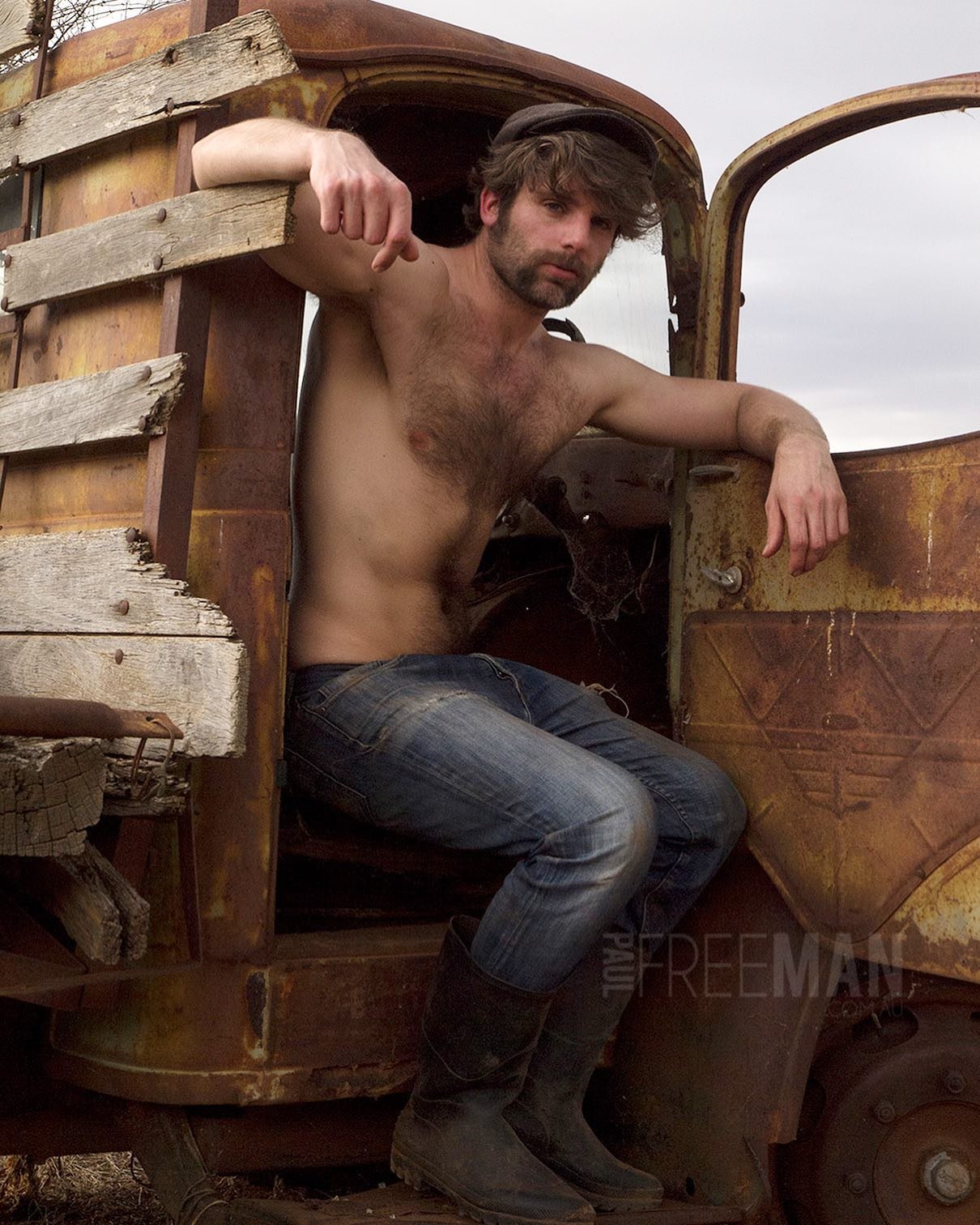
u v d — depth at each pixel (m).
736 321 2.75
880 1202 2.27
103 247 2.29
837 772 2.28
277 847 2.18
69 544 2.25
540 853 2.14
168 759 1.94
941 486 2.17
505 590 3.30
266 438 2.20
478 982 2.14
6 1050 2.32
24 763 1.75
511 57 2.53
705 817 2.36
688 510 2.63
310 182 2.07
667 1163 2.41
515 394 2.51
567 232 2.38
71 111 2.43
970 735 2.08
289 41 2.25
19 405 2.43
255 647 2.16
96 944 1.88
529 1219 2.06
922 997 2.29
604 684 3.16
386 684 2.34
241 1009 2.12
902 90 2.33
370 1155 2.34
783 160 2.60
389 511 2.41
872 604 2.26
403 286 2.32
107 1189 2.96
